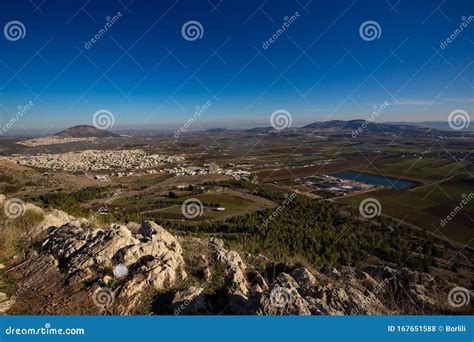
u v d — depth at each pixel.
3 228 9.79
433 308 7.69
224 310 6.59
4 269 7.54
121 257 7.75
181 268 8.04
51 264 7.66
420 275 9.20
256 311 6.15
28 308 6.20
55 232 9.49
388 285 8.80
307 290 7.23
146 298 6.75
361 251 20.98
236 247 15.16
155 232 9.72
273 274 8.84
